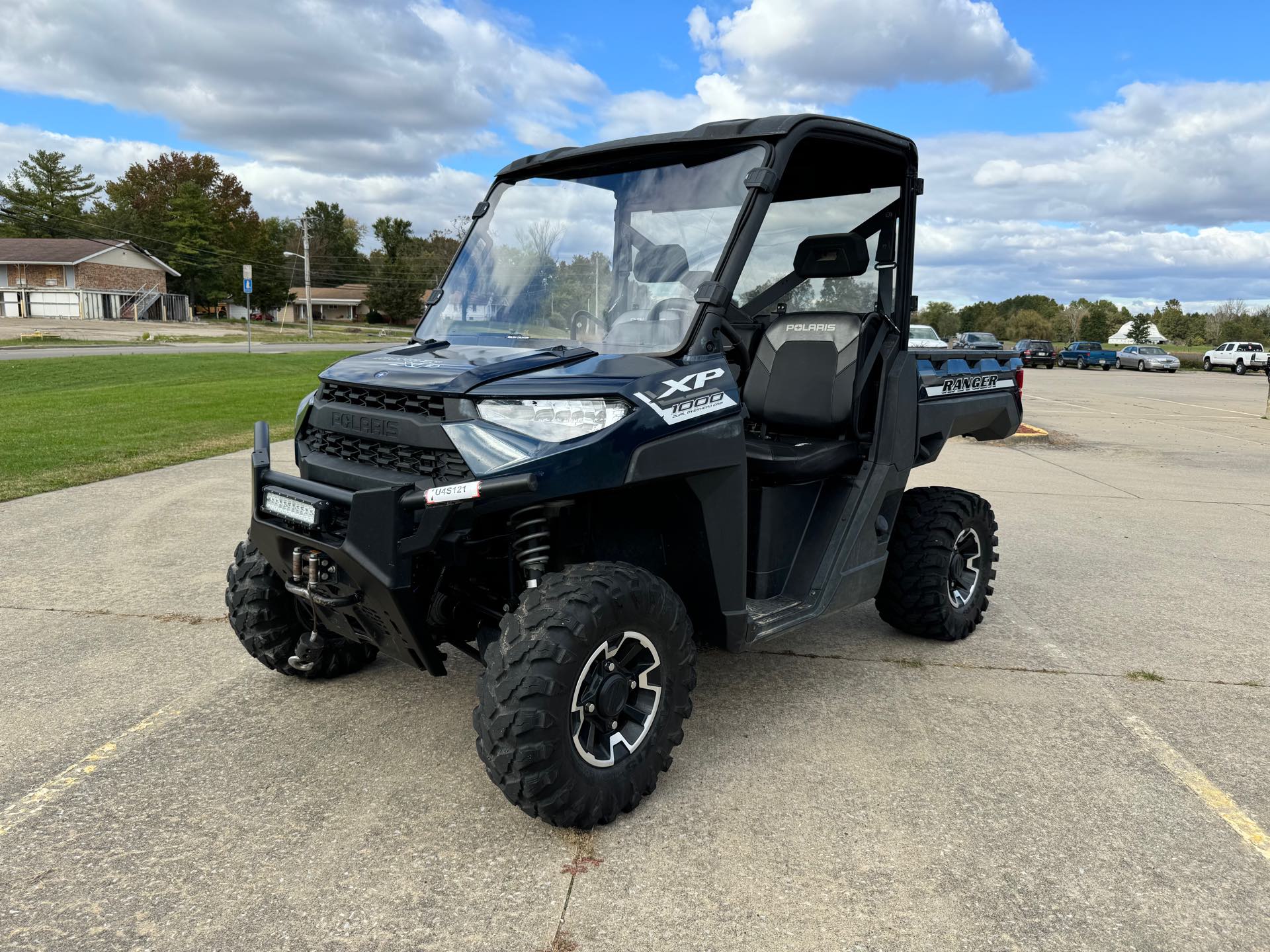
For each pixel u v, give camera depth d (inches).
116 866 100.7
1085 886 99.5
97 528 257.4
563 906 94.5
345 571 109.7
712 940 89.6
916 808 115.5
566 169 141.0
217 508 284.4
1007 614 201.3
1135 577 233.6
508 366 109.6
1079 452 502.6
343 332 2851.9
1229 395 1066.7
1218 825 113.0
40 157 3425.2
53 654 164.6
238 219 3789.4
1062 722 143.3
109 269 2623.0
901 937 90.3
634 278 128.1
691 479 115.5
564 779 102.6
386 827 109.2
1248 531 292.8
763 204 122.4
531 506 105.7
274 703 144.8
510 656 102.3
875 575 156.1
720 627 125.2
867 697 151.6
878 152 146.3
